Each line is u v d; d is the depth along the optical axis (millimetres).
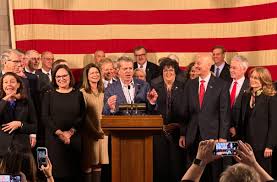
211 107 6805
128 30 10258
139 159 5832
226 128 6703
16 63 7078
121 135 5816
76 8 10117
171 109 7664
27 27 9828
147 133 5812
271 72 9617
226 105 6770
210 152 3477
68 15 10070
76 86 8227
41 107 7359
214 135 6762
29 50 8891
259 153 6918
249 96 7059
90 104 7461
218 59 9164
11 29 9797
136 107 6121
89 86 7551
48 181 4199
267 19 9648
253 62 9852
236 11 10016
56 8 10000
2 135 6469
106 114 6363
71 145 7078
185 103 7023
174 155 7645
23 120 6633
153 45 10273
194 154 6910
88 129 7434
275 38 9570
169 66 7750
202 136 6770
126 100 6707
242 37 9961
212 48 10055
